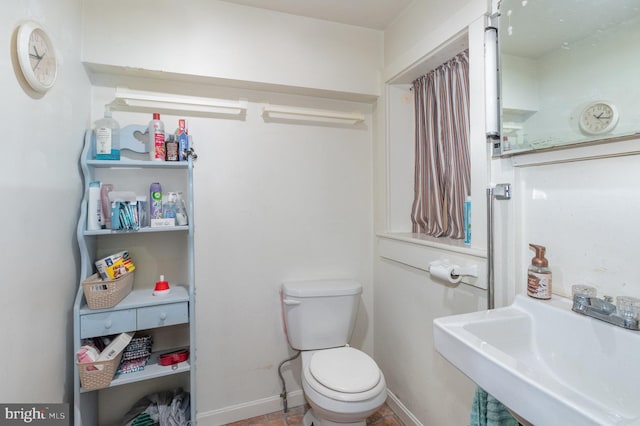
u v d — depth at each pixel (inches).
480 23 46.4
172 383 64.2
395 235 69.5
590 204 34.2
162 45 58.2
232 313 68.2
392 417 68.4
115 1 55.8
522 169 41.8
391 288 71.6
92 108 58.7
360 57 72.4
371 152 79.6
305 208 73.9
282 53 66.1
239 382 68.7
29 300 37.8
